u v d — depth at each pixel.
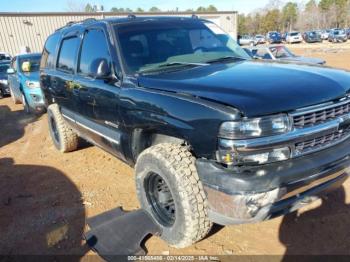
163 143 3.15
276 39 60.44
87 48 4.30
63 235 3.49
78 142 5.89
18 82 9.87
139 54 3.70
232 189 2.47
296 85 2.74
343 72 3.22
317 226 3.37
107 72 3.64
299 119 2.57
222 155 2.52
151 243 3.26
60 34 5.38
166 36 3.99
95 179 4.78
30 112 9.83
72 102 4.71
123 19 4.12
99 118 4.05
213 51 4.10
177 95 2.89
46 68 5.73
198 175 2.75
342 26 86.94
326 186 2.83
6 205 4.21
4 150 6.56
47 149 6.34
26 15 26.41
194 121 2.65
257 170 2.49
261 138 2.46
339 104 2.77
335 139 2.84
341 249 3.03
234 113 2.44
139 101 3.19
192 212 2.83
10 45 26.22
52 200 4.25
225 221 2.75
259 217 2.55
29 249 3.32
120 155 3.92
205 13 32.69
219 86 2.80
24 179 4.98
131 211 3.69
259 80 2.87
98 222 3.59
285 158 2.56
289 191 2.55
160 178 3.19
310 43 49.81
